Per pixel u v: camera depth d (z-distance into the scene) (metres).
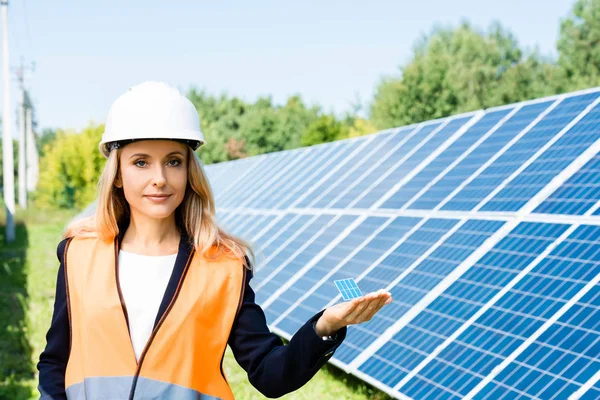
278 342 2.82
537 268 5.73
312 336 2.48
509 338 5.30
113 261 2.79
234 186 19.00
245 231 13.58
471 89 50.69
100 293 2.70
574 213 6.00
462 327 5.86
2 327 12.19
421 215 8.30
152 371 2.61
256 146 67.56
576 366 4.55
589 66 51.78
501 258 6.25
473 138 9.23
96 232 2.87
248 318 2.78
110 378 2.61
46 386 2.74
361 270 8.19
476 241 6.83
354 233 9.44
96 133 48.31
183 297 2.69
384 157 11.41
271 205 14.03
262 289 9.99
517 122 8.62
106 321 2.66
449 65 51.28
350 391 7.85
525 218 6.50
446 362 5.66
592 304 4.90
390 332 6.69
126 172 2.76
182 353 2.64
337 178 12.30
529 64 51.34
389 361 6.32
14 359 10.23
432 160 9.67
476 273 6.36
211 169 25.42
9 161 29.48
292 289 9.24
